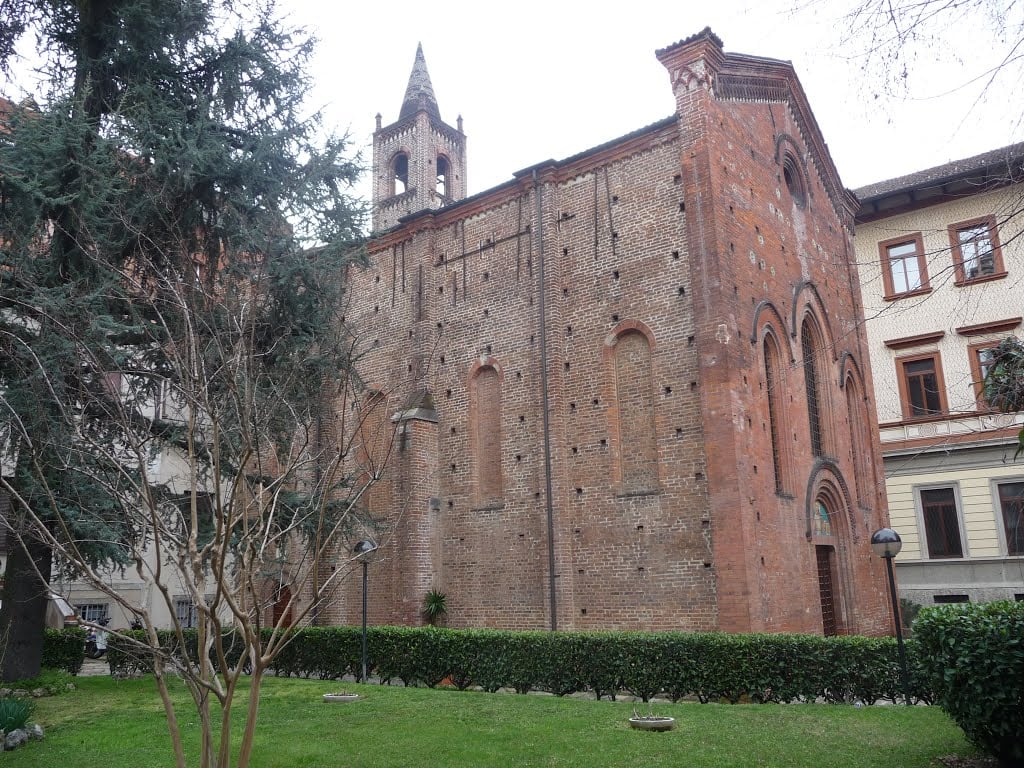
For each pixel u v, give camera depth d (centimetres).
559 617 1938
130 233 1486
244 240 1641
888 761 929
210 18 1712
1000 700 836
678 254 1956
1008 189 925
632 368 1995
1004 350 941
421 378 1959
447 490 2281
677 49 2020
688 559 1789
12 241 1414
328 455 1617
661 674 1430
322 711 1355
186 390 818
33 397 1153
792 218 2397
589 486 1986
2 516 870
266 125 1808
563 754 1007
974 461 2888
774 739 1052
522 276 2238
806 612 1955
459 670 1647
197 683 634
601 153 2142
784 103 2503
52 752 1088
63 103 1442
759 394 1942
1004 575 2789
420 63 3828
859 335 2756
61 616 2684
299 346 1588
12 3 1602
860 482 2550
